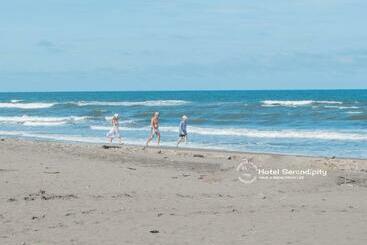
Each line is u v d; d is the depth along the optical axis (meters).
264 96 163.25
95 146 35.22
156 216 13.92
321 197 17.30
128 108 90.94
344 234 12.05
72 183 18.89
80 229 12.46
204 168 24.94
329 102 92.75
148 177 20.95
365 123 58.19
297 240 11.52
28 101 144.25
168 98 157.12
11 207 14.77
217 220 13.48
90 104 105.50
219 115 70.25
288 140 43.12
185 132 37.72
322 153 35.03
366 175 22.45
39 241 11.41
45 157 26.97
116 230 12.37
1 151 29.34
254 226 12.83
